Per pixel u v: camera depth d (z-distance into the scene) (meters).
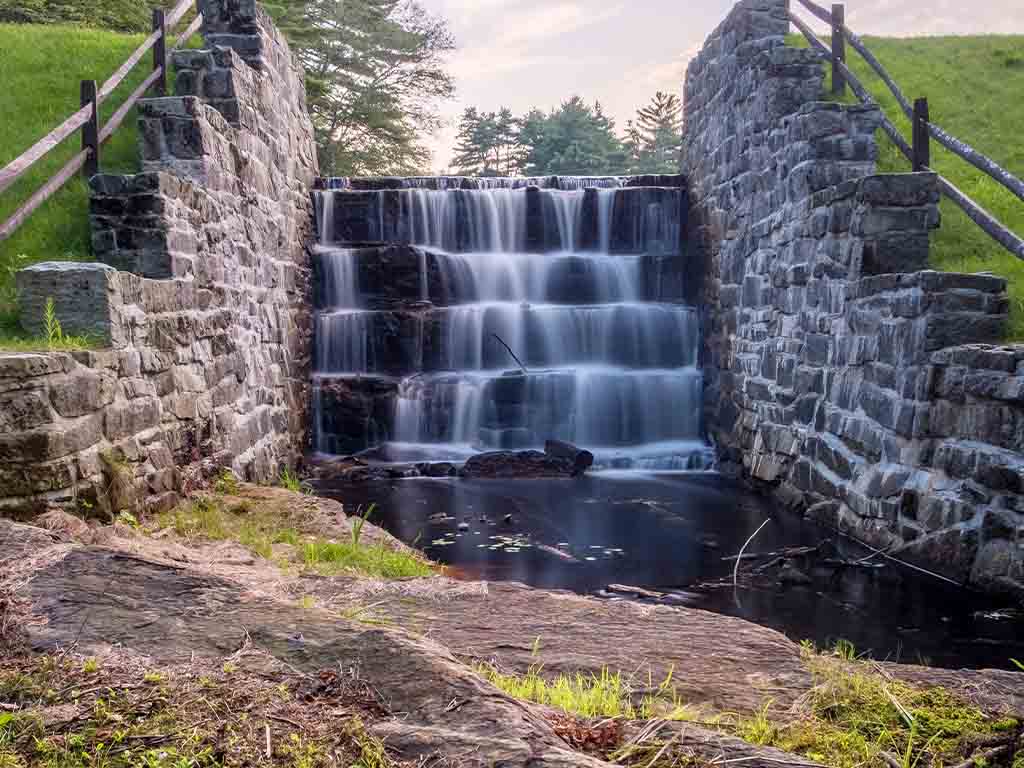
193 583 3.11
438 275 15.45
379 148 33.25
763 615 6.46
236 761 1.96
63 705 2.22
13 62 13.01
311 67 29.02
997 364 6.93
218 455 8.88
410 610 4.46
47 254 8.58
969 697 3.24
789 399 10.98
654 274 15.94
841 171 10.19
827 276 9.88
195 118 8.99
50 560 3.26
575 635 4.09
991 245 10.48
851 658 4.02
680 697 3.24
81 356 5.88
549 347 15.27
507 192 16.20
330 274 15.16
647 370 15.31
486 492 11.59
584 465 13.36
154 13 10.94
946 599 6.83
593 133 59.59
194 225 8.68
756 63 12.27
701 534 9.20
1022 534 6.67
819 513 9.75
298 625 2.72
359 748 2.00
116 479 6.04
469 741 2.00
